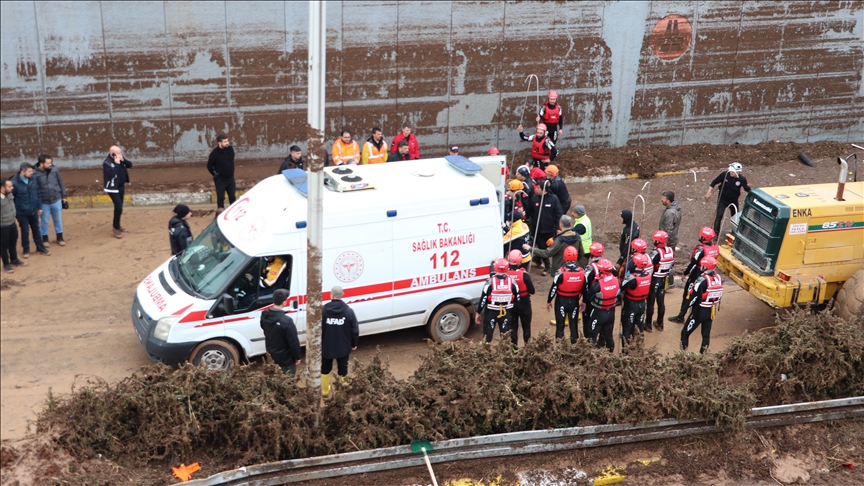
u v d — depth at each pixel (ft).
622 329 33.19
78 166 51.96
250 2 50.42
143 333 30.09
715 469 27.09
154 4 49.24
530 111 57.57
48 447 24.06
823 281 33.55
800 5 58.95
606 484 26.17
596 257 31.76
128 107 51.19
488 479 25.77
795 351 30.01
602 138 59.52
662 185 54.90
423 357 28.60
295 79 52.95
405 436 26.23
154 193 49.52
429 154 56.90
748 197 35.12
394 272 32.22
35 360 31.78
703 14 57.67
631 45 57.21
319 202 23.59
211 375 25.99
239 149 53.78
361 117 54.65
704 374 28.86
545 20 55.26
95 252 42.47
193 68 51.16
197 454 25.43
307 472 24.73
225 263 30.63
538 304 38.75
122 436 25.41
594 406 27.73
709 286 31.45
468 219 33.19
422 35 53.52
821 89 61.82
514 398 26.86
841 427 29.30
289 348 28.48
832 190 35.19
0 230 38.70
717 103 60.54
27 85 49.37
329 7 51.16
